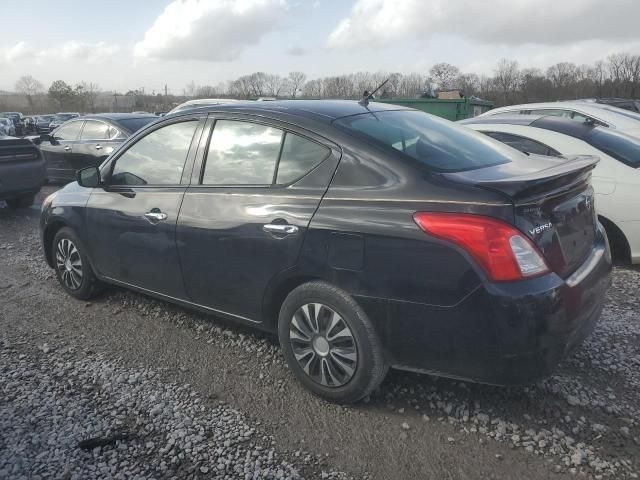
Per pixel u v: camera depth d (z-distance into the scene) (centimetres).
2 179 809
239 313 352
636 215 518
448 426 290
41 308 461
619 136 577
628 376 334
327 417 300
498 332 252
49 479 253
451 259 258
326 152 311
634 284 493
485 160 324
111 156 433
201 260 357
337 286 294
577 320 269
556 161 350
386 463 264
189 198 365
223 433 288
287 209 311
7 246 669
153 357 372
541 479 251
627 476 250
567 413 297
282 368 353
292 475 256
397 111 377
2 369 356
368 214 282
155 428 292
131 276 416
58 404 314
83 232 444
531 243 253
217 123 367
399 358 285
